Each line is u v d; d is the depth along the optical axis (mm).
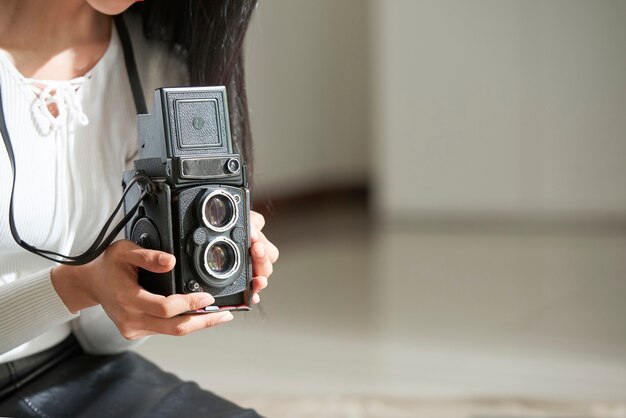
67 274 1138
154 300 1044
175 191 1068
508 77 7086
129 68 1386
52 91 1287
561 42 7016
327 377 3059
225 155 1091
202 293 1061
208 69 1349
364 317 3967
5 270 1280
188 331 1075
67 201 1306
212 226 1073
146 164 1139
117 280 1064
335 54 7883
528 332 3695
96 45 1352
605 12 6965
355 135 8141
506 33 7055
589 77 7020
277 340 3561
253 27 1716
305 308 4156
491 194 7180
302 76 7301
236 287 1109
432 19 7098
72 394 1328
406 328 3764
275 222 6543
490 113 7125
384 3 7156
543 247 5980
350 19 8008
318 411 2697
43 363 1354
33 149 1262
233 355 3338
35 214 1269
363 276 4957
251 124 1428
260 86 6410
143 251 1048
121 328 1098
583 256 5605
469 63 7109
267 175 6500
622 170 7031
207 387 2922
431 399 2826
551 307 4160
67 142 1303
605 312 4059
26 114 1256
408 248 5957
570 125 7074
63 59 1312
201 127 1098
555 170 7113
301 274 5051
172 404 1298
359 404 2773
